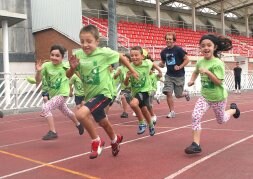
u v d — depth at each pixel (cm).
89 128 442
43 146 605
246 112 1009
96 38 461
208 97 517
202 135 651
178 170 437
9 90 1209
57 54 637
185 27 3666
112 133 492
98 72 462
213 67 512
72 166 469
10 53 1961
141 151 539
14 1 2002
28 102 1237
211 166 450
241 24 4341
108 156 512
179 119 880
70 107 1331
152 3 3459
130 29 2597
